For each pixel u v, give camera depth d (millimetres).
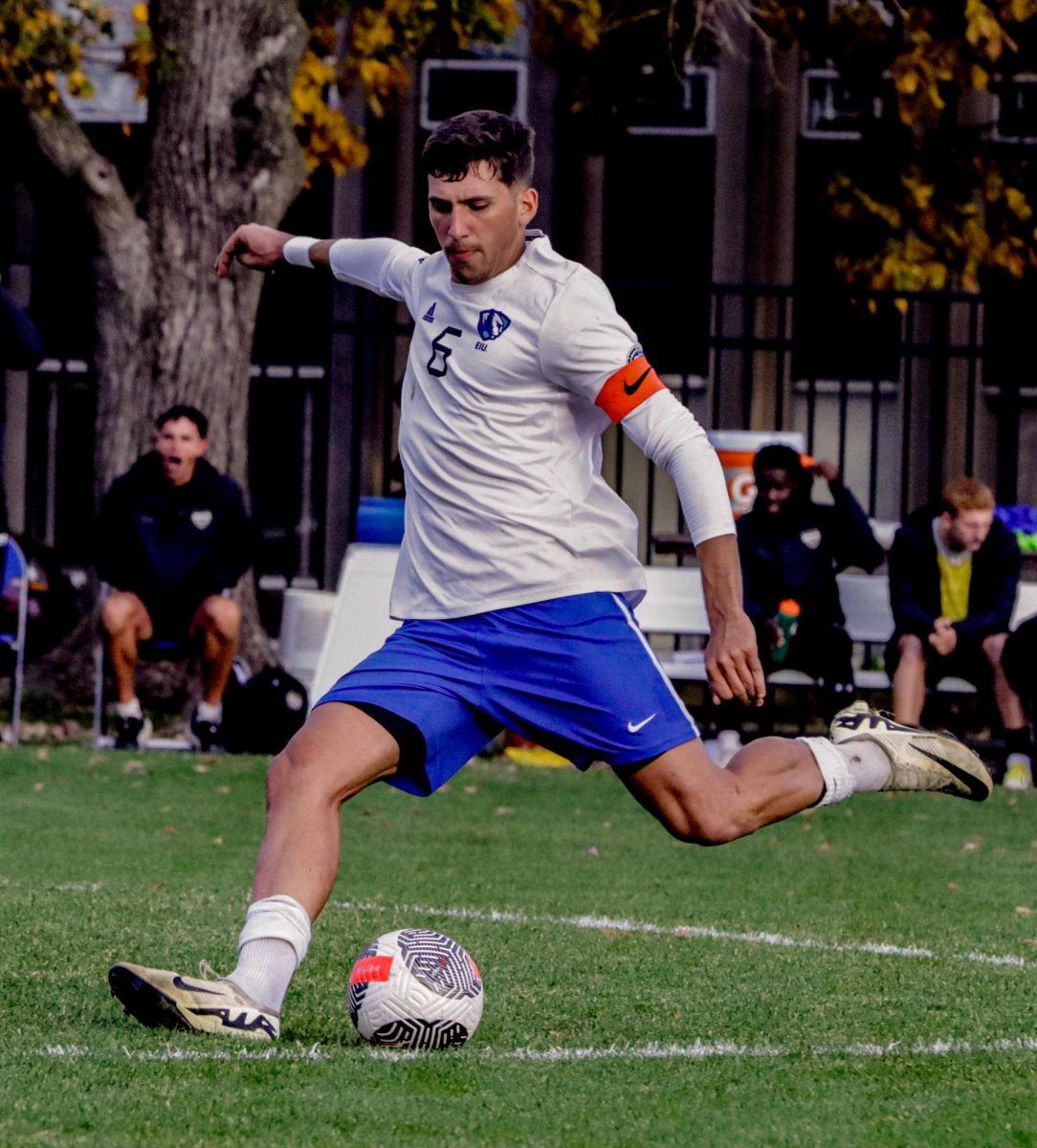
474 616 16484
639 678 16531
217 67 46781
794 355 60125
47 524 59625
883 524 45688
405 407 16984
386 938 16156
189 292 47156
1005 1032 17578
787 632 39500
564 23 50594
